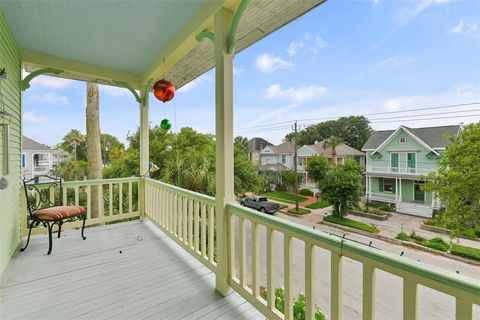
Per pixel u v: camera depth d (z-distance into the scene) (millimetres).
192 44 2393
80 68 3227
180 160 6801
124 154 9648
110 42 2668
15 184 2594
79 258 2521
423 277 832
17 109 2705
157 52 2936
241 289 1775
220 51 1867
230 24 1866
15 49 2590
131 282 2064
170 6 2014
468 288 726
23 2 1939
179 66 3318
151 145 8148
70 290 1932
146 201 3939
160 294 1896
